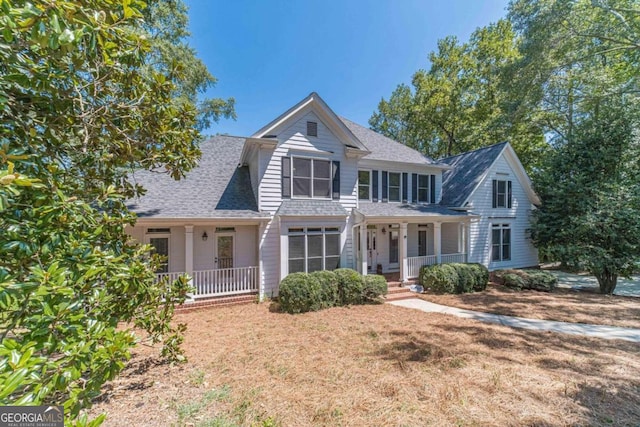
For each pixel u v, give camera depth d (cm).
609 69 1614
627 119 1241
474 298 1077
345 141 1188
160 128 476
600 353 578
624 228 1140
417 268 1255
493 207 1568
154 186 1023
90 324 287
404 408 390
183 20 1428
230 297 984
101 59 375
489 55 2320
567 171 1393
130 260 431
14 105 316
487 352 581
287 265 1037
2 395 172
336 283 966
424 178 1520
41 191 279
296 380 471
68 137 399
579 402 402
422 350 591
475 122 2452
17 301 234
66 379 238
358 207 1223
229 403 406
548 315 859
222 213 980
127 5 313
